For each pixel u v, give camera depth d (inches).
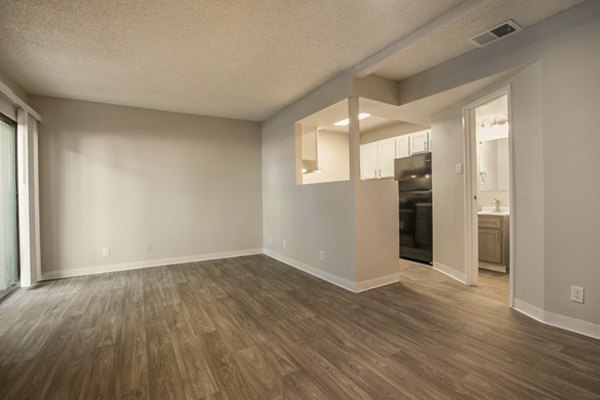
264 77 136.9
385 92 138.7
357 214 129.3
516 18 90.7
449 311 105.6
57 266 157.5
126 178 175.3
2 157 128.5
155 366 73.9
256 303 116.5
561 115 88.3
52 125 156.9
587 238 83.9
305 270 165.9
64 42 102.5
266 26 95.6
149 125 182.1
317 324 96.5
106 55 112.9
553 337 84.3
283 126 186.9
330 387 64.7
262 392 63.5
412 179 185.2
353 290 129.5
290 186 179.9
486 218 165.9
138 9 85.4
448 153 148.6
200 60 118.8
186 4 83.7
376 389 63.7
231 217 207.3
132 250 176.4
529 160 98.5
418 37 98.3
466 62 114.2
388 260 139.2
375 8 87.0
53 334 91.6
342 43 107.1
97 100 164.6
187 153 193.0
